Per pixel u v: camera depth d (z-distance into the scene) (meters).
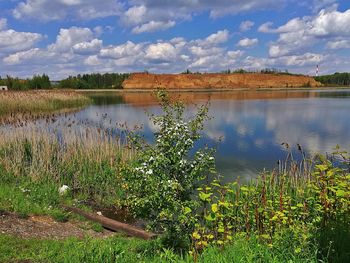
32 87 106.31
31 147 16.45
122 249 6.97
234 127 32.25
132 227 10.14
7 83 100.25
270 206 7.04
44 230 9.03
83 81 149.75
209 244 5.99
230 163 18.56
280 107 53.44
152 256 6.70
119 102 69.56
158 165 7.03
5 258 6.52
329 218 6.45
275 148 22.52
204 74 173.62
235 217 6.96
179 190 6.91
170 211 6.73
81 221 10.68
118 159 15.68
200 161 7.27
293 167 11.16
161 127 7.35
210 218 5.75
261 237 6.10
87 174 14.76
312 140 25.59
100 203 12.76
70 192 13.24
